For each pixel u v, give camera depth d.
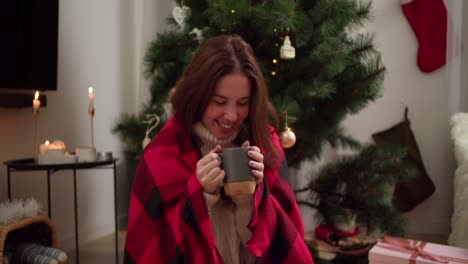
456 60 2.65
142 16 2.99
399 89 2.75
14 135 2.04
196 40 1.76
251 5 1.65
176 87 0.95
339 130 2.21
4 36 1.81
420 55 2.67
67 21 2.33
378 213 1.88
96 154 1.92
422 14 2.64
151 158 0.97
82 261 2.16
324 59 1.56
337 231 2.24
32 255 1.60
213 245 0.82
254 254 0.87
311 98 1.61
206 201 0.84
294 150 1.85
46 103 2.13
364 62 1.88
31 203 1.67
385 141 2.71
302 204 2.05
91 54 2.54
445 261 1.19
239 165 0.77
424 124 2.73
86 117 2.51
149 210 0.93
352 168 1.90
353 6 1.64
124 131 1.98
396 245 1.34
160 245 0.90
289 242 0.93
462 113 2.40
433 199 2.73
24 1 1.89
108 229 2.73
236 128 0.96
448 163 2.70
